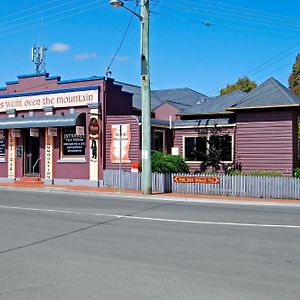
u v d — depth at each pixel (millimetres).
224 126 26141
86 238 10203
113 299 5926
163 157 24047
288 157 24000
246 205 18328
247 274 7238
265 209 16797
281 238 10453
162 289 6375
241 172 23656
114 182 24359
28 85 27703
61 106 26219
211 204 18344
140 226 11992
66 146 26266
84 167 25547
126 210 15391
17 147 28062
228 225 12383
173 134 28016
